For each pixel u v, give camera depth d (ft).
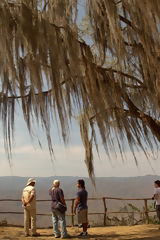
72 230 27.02
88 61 13.83
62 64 12.20
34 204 22.76
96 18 13.52
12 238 20.67
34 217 22.72
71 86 13.14
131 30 14.66
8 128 12.69
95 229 27.32
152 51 13.20
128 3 13.44
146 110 18.47
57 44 12.27
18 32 11.47
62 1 12.46
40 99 11.78
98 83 14.03
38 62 11.55
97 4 13.51
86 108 13.58
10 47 11.55
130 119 17.79
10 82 12.30
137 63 15.64
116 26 12.69
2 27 11.42
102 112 13.61
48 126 12.11
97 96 13.46
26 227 22.50
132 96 19.08
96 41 14.11
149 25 12.53
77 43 12.85
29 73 11.58
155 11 11.92
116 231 25.13
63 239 21.24
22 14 11.55
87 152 23.54
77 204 23.15
